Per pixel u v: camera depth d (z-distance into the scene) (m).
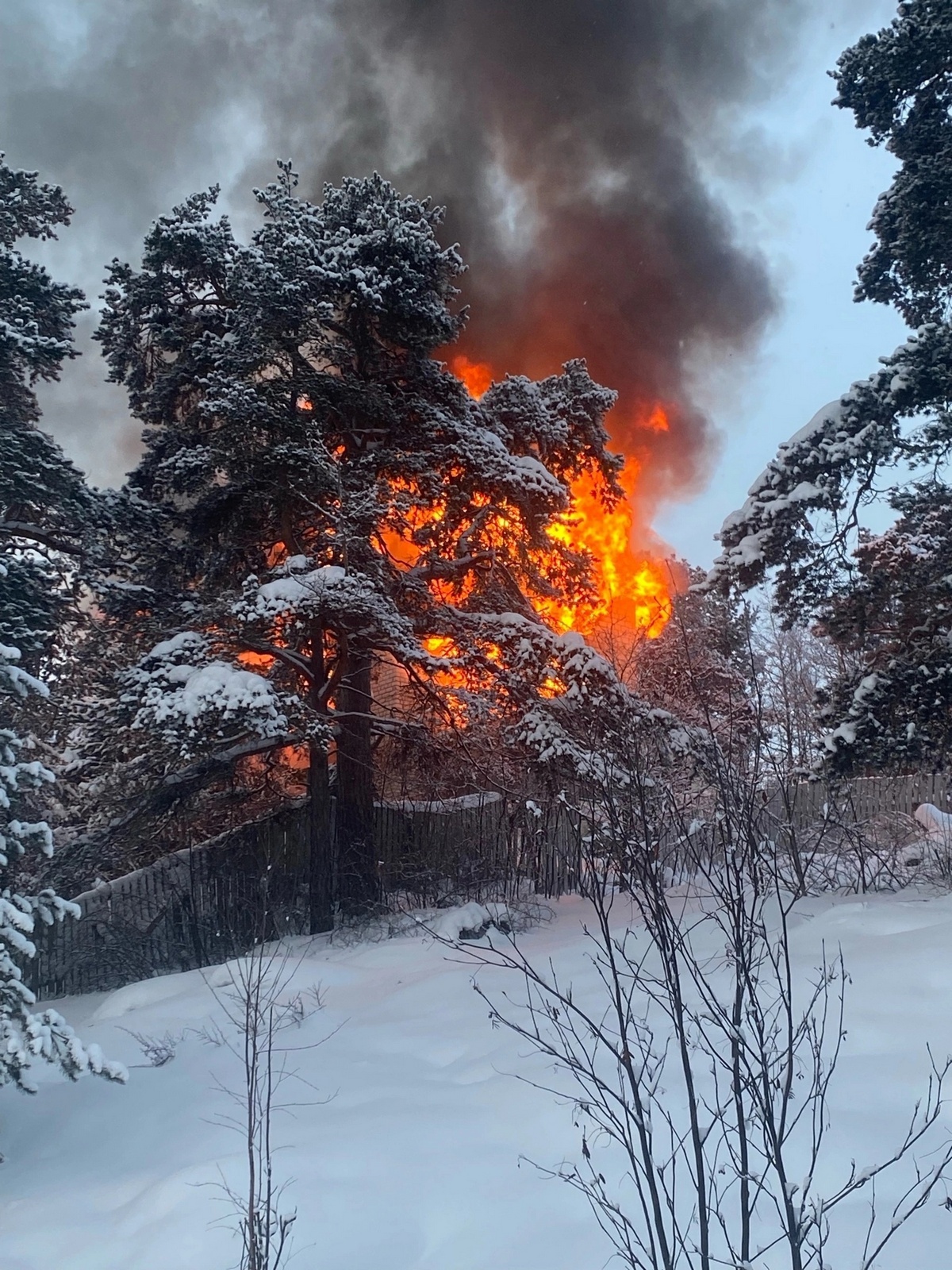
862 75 14.70
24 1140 7.76
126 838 18.39
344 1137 6.01
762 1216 4.46
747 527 14.22
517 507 20.00
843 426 13.91
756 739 5.93
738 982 3.72
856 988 6.90
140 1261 5.06
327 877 18.30
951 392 13.21
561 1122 5.70
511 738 18.20
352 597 16.69
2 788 8.05
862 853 11.76
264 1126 6.63
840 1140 4.96
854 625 14.02
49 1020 7.24
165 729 15.48
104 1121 7.77
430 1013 9.03
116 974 17.77
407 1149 5.77
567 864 17.23
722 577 14.04
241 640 17.66
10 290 19.06
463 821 19.97
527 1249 4.58
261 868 19.48
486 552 20.31
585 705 16.98
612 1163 5.14
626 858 4.21
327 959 14.05
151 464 19.97
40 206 19.55
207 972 13.34
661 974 8.34
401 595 19.42
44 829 8.06
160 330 19.56
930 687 12.80
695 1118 3.44
